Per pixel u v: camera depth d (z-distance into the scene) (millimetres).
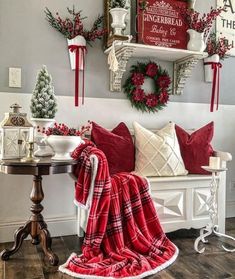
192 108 2848
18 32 2309
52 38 2396
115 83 2521
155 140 2381
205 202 2346
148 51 2445
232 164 2984
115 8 2297
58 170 1746
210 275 1725
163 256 1891
